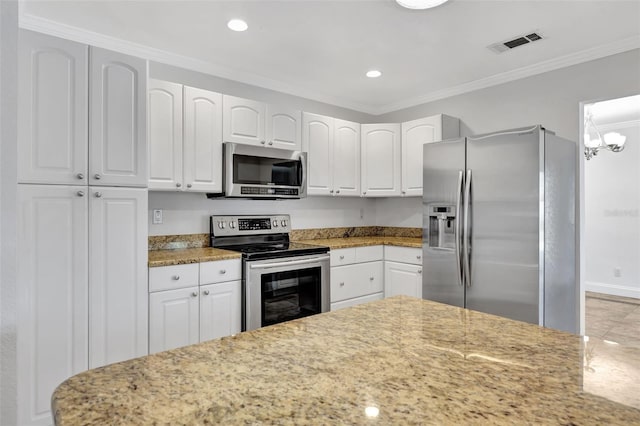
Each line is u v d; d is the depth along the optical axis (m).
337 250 3.33
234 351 0.91
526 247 2.40
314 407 0.65
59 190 1.94
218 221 3.17
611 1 2.13
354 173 3.82
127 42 2.65
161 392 0.70
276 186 3.15
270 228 3.48
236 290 2.68
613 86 2.71
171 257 2.46
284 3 2.17
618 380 0.75
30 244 1.87
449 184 2.81
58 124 1.94
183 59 2.92
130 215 2.16
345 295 3.39
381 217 4.42
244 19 2.35
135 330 2.18
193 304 2.45
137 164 2.18
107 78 2.08
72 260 1.98
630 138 5.14
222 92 3.19
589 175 5.49
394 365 0.83
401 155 3.78
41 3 2.15
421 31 2.49
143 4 2.17
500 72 3.23
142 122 2.20
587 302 4.89
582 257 2.88
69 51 1.97
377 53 2.85
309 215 3.88
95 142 2.04
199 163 2.78
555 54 2.85
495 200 2.54
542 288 2.38
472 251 2.67
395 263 3.56
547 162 2.45
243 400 0.67
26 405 1.86
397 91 3.75
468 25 2.41
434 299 2.94
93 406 0.65
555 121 3.00
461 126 3.62
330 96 3.89
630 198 5.15
